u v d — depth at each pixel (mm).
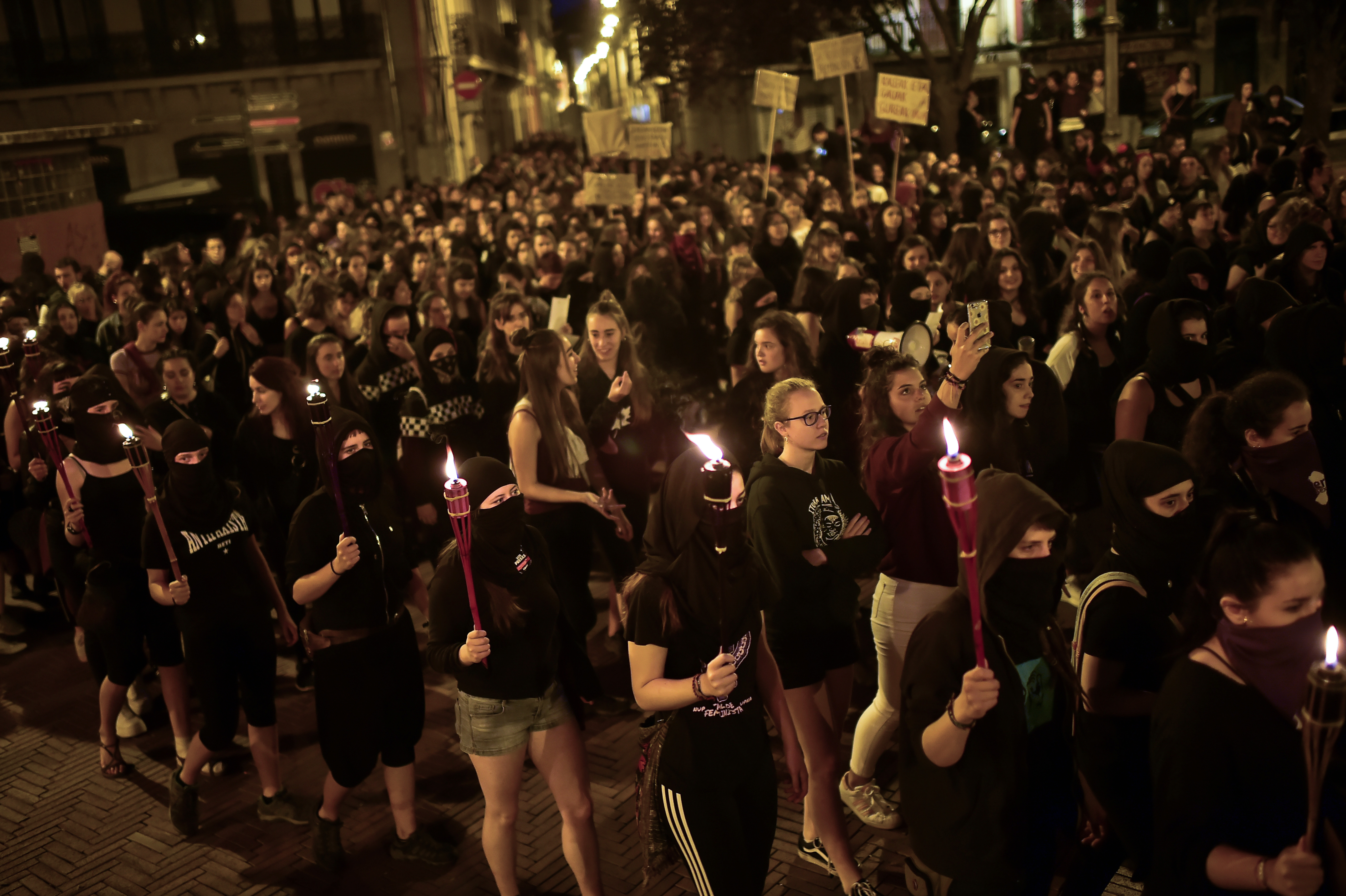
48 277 11828
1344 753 2529
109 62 29656
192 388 6238
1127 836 3090
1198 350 4805
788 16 26656
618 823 4449
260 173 30500
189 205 23594
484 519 3482
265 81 30406
